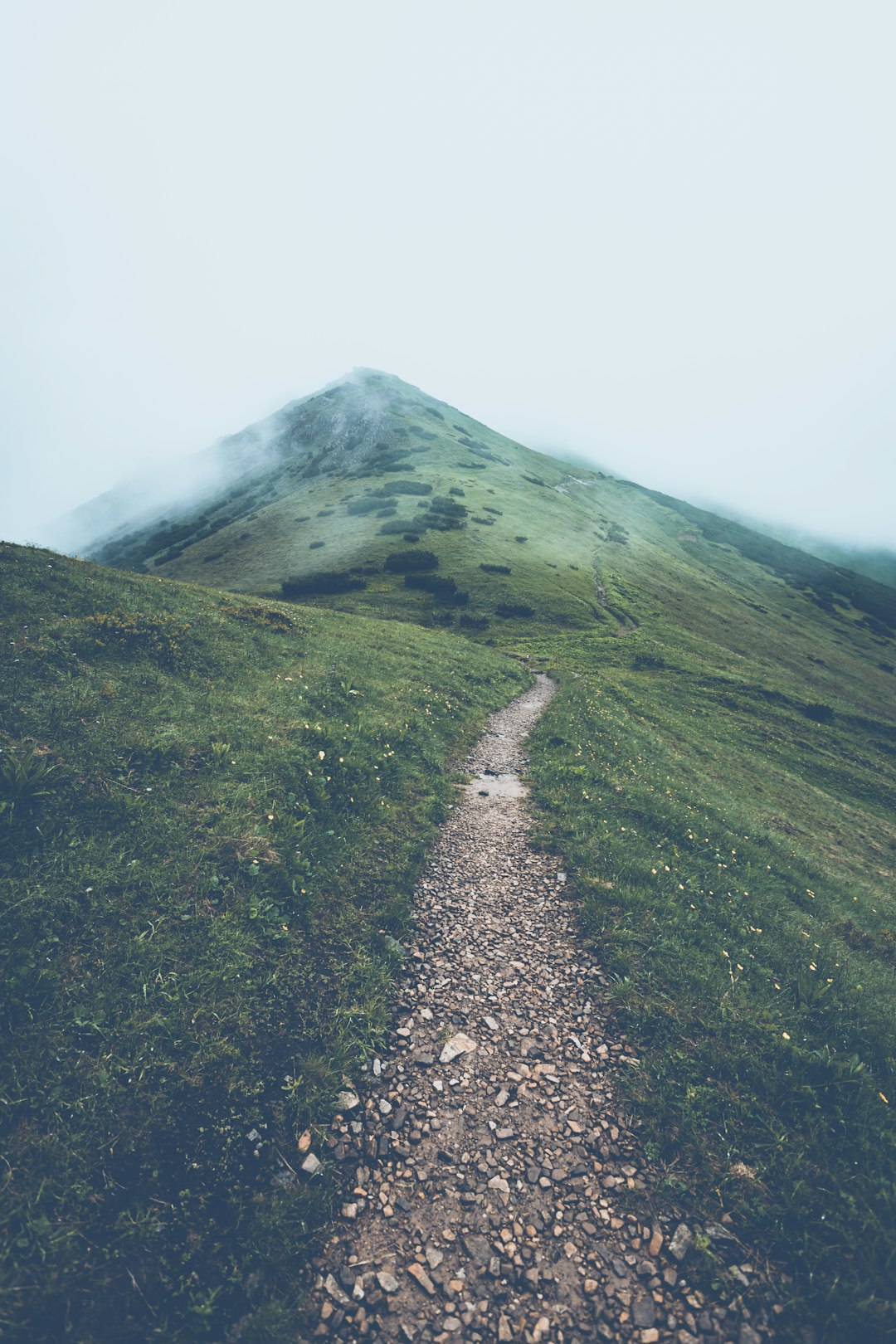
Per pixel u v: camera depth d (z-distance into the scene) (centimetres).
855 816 2967
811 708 4753
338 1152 543
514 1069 644
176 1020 593
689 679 4831
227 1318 425
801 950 920
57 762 846
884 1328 429
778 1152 556
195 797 912
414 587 6588
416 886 976
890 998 863
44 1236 431
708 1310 451
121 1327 403
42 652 1161
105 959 628
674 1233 500
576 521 10825
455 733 1903
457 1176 534
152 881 730
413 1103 596
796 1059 650
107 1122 505
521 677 3344
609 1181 538
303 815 989
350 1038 648
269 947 715
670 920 898
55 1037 547
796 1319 447
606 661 5012
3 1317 391
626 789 1484
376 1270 465
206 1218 474
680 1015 707
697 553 12431
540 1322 442
